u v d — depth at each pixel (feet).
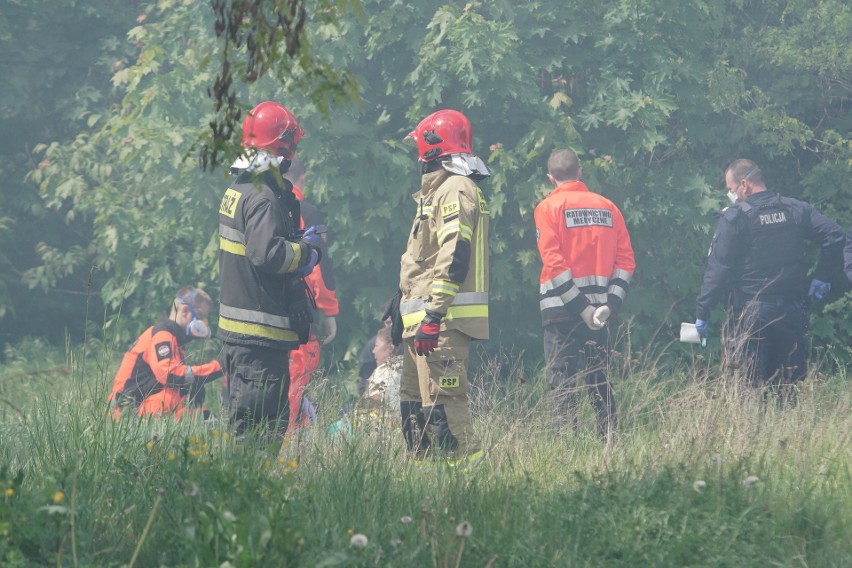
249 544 34.71
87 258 146.82
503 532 42.68
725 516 43.93
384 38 111.34
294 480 48.19
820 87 128.06
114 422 57.72
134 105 127.03
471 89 110.22
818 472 56.03
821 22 124.26
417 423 64.95
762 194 90.07
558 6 113.50
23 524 38.29
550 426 70.28
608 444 63.36
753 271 89.40
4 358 136.98
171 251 123.34
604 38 112.78
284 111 66.39
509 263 112.37
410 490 51.11
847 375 108.17
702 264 118.83
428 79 110.42
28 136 151.74
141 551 40.93
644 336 115.14
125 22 148.15
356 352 114.42
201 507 40.73
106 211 120.47
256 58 36.27
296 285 66.13
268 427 63.62
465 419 63.05
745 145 127.85
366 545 37.83
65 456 51.98
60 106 144.36
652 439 65.77
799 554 42.24
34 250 152.87
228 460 50.21
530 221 112.78
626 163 119.85
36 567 36.58
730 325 91.30
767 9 134.31
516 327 116.16
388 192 110.73
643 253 117.50
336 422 69.56
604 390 78.64
